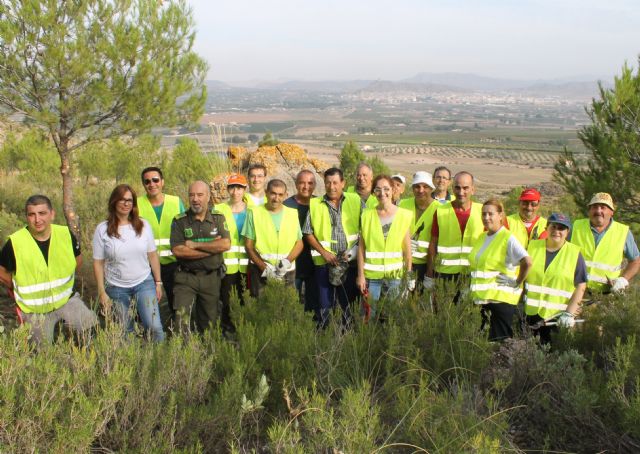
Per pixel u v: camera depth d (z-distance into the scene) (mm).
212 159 10742
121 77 8672
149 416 2570
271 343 3404
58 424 2297
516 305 4633
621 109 8867
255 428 2947
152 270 4750
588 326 3932
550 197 40188
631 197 8742
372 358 3594
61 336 2943
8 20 7613
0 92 7973
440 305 4012
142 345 3436
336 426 2553
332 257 5195
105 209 9953
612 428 2832
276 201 5148
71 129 9094
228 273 5387
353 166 26375
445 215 5266
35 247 4133
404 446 2719
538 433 2922
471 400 3113
